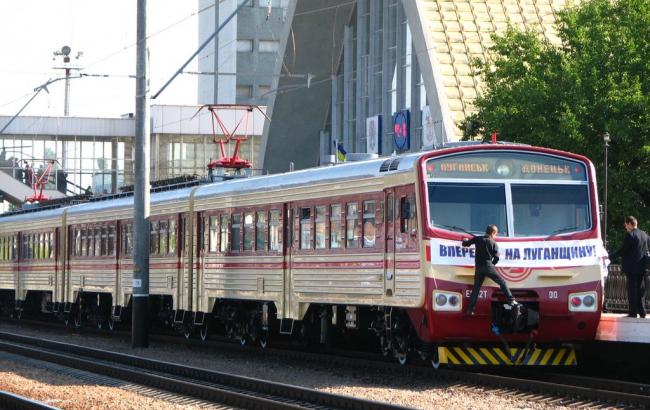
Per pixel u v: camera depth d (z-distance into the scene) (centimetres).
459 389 2456
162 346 3944
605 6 4506
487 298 2588
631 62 4294
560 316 2633
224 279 3659
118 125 11731
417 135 6850
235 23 12575
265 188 3403
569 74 4281
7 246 5881
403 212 2677
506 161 2666
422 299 2594
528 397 2312
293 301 3228
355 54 8025
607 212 4238
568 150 4250
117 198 4666
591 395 2259
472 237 2595
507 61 4622
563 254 2645
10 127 11531
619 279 3281
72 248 4994
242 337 3681
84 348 3616
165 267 4100
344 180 2967
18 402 2300
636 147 4256
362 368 2933
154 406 2316
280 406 2169
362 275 2873
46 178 11450
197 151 11656
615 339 2659
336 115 8319
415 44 6494
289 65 8331
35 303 5747
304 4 7819
